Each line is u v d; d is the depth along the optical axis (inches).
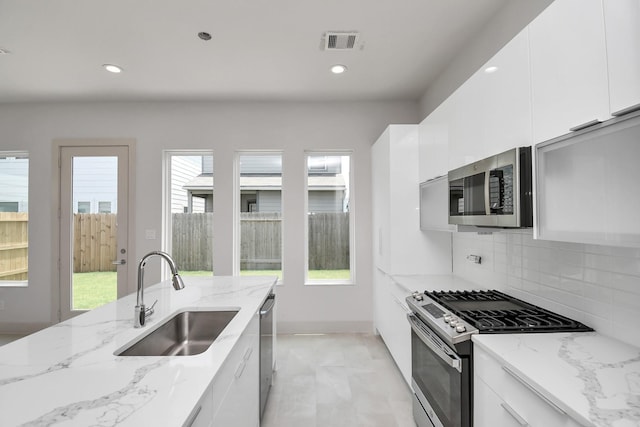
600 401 34.6
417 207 112.5
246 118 147.3
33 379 39.4
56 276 145.9
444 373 61.8
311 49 103.5
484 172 61.6
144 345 58.4
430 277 108.4
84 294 146.8
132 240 146.3
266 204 153.1
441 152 88.9
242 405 58.7
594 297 55.5
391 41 99.4
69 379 39.5
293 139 147.3
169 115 146.6
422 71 119.5
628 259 49.5
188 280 107.1
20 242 148.9
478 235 95.6
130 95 139.3
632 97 33.5
